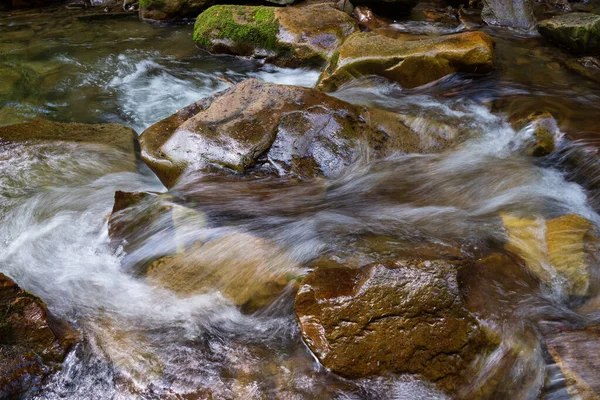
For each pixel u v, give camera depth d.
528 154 5.09
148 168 5.02
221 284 3.57
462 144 5.05
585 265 3.50
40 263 3.84
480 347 2.89
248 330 3.25
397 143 4.79
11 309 2.99
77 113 6.29
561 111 5.60
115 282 3.66
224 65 7.61
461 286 3.11
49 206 4.40
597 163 4.74
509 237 3.91
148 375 2.96
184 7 9.10
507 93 6.05
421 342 2.86
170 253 3.78
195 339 3.20
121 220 4.02
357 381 2.81
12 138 5.05
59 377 2.93
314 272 3.32
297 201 4.23
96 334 3.21
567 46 7.22
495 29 8.05
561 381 2.77
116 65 7.64
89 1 10.36
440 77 6.10
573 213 4.32
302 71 7.27
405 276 3.11
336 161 4.46
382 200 4.36
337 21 7.33
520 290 3.29
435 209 4.29
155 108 6.50
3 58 7.78
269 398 2.80
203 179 4.30
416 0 8.48
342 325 2.96
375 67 6.04
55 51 8.09
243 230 3.90
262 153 4.41
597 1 9.00
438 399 2.72
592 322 3.18
